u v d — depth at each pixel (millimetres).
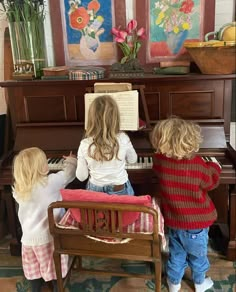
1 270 2084
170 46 2303
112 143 1626
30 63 2143
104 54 2367
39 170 1590
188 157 1562
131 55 2209
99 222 1453
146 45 2311
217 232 2295
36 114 2191
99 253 1562
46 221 1647
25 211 1648
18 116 2203
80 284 1923
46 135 2158
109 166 1677
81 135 2131
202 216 1618
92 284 1924
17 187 1591
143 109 2105
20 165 1568
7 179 1936
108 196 1438
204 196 1634
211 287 1860
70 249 1583
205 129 2080
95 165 1678
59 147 2119
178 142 1521
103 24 2303
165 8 2230
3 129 2447
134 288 1885
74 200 1455
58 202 1442
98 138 1622
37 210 1630
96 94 1901
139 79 2031
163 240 1593
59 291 1664
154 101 2117
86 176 1742
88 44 2354
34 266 1715
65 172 1754
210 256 2133
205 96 2082
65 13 2299
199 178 1565
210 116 2113
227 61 1922
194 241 1665
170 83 2076
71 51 2379
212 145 2035
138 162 1955
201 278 1781
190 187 1570
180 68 2076
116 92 1893
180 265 1768
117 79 2037
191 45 1942
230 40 1921
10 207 2082
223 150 2018
